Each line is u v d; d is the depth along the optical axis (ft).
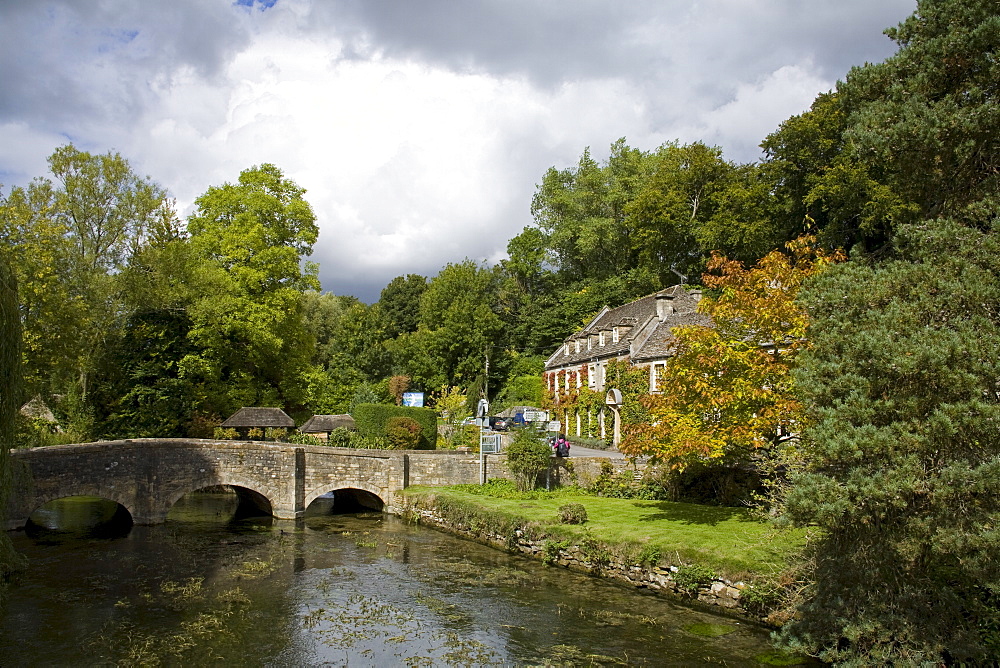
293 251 119.75
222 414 117.19
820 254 61.11
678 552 52.03
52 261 88.48
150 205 108.88
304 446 89.30
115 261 108.37
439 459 94.43
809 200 114.62
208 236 116.88
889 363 29.71
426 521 84.33
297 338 127.44
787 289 58.44
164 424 106.63
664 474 78.59
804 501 31.07
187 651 41.70
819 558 38.01
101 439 103.14
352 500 102.73
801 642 37.35
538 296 224.94
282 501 86.99
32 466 72.90
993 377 28.45
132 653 41.32
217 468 85.15
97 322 103.14
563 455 106.01
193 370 109.81
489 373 191.42
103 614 48.65
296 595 53.26
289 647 42.32
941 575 34.63
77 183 103.81
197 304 108.58
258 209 118.73
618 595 52.31
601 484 85.46
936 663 31.12
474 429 127.13
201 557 66.03
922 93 42.37
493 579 57.52
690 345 61.72
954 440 29.45
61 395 115.24
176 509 96.43
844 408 30.58
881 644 33.50
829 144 118.42
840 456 30.42
